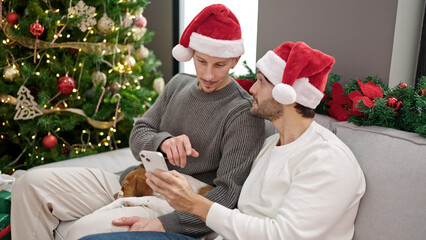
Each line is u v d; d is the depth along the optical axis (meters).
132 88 2.49
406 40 1.50
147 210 1.29
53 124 2.28
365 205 1.11
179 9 2.79
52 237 1.43
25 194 1.41
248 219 1.05
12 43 2.24
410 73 1.57
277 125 1.20
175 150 1.31
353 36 1.58
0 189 1.71
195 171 1.43
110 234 1.04
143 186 1.40
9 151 2.58
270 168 1.19
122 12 2.40
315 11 1.69
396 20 1.43
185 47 1.41
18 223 1.42
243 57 2.41
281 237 0.97
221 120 1.38
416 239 0.99
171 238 1.08
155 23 2.95
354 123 1.33
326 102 1.53
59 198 1.44
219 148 1.39
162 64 2.96
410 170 1.06
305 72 1.08
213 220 1.07
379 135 1.21
